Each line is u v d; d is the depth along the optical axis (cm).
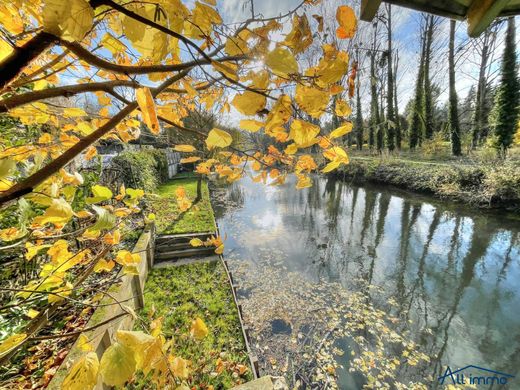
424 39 1409
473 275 511
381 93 1606
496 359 339
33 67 70
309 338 375
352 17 50
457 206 833
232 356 260
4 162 40
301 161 124
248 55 45
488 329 386
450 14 75
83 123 97
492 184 757
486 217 738
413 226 774
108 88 47
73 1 28
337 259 622
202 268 447
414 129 1548
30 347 182
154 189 907
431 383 312
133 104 48
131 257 106
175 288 384
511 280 480
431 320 413
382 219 864
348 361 339
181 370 63
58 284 92
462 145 1289
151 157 996
